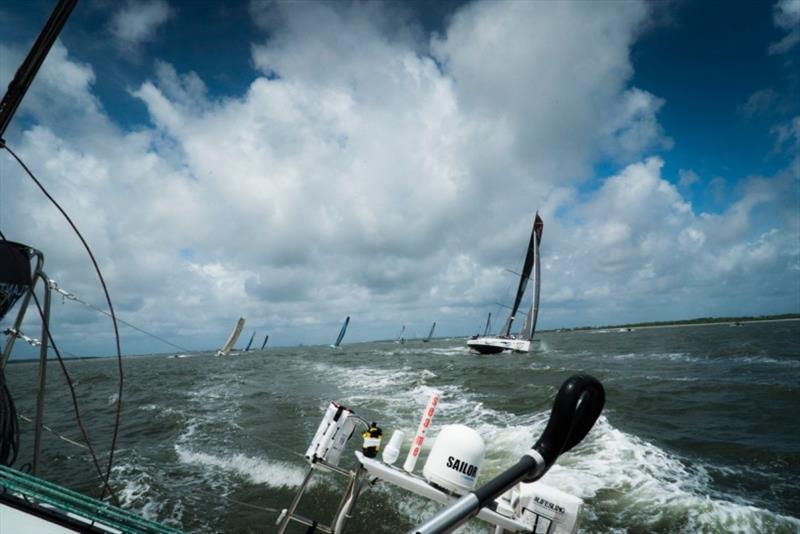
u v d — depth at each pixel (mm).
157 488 7668
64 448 10508
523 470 1146
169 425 13094
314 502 6812
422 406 14484
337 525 2506
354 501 2486
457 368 29922
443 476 2301
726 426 12000
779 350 33031
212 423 13016
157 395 20344
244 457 9289
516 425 11375
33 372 38406
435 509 6336
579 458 8773
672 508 6414
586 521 6180
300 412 13906
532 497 2613
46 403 19062
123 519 2047
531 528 2541
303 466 8391
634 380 21125
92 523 2092
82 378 31797
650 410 14344
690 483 7641
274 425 12359
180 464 9086
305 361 46250
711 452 9555
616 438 10031
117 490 7699
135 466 8914
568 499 2576
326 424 2717
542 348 52094
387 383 21188
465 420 12438
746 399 15398
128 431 12633
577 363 31656
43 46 2773
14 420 2633
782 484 7555
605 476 7734
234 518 6469
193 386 23875
